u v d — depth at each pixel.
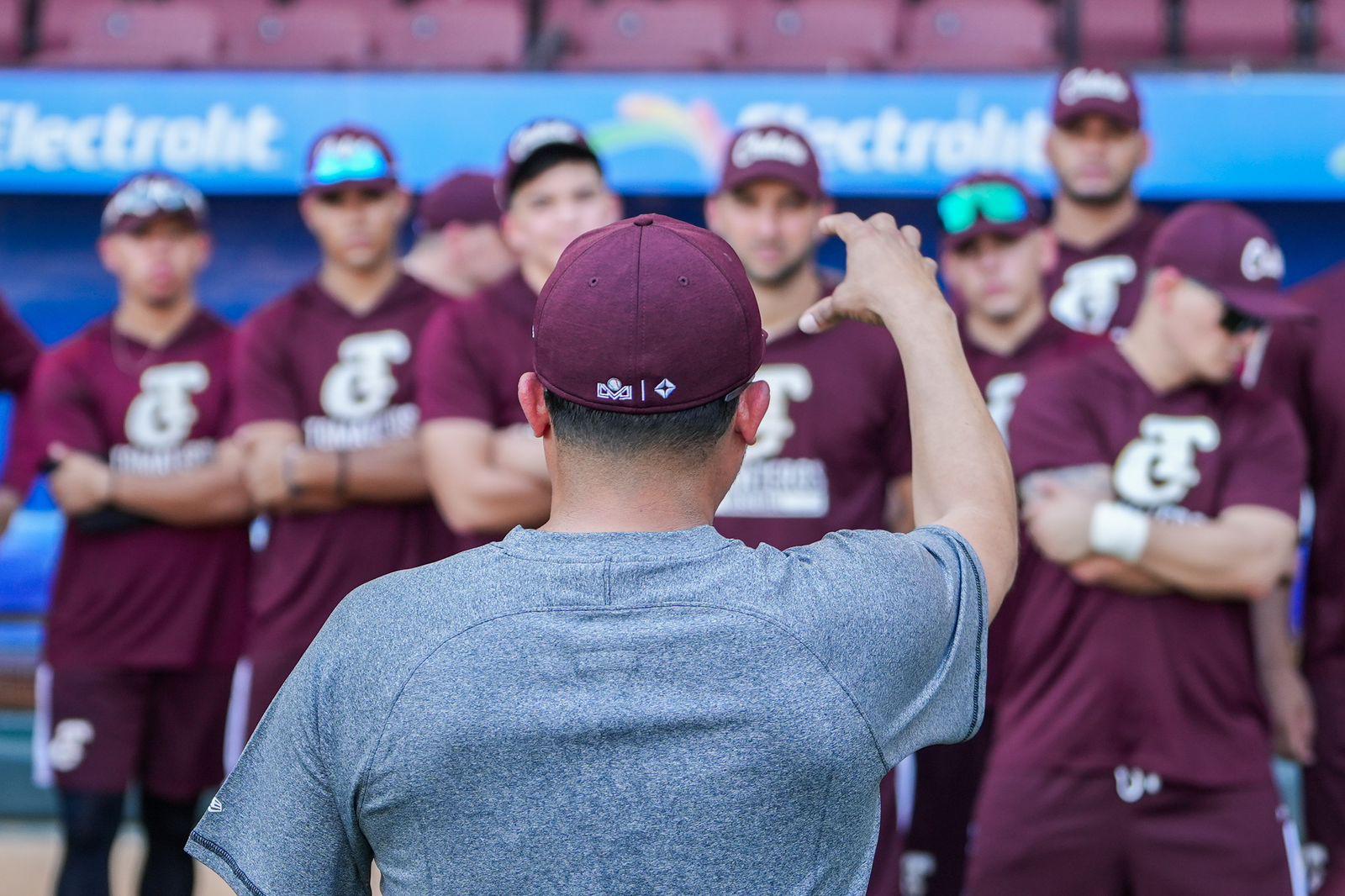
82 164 13.20
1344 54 14.54
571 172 8.14
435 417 8.29
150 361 10.21
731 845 3.01
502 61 14.91
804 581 3.17
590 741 3.00
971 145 12.91
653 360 3.10
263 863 3.17
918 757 9.27
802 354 8.02
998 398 9.47
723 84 13.01
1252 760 7.58
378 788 3.07
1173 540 7.41
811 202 8.02
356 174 9.29
